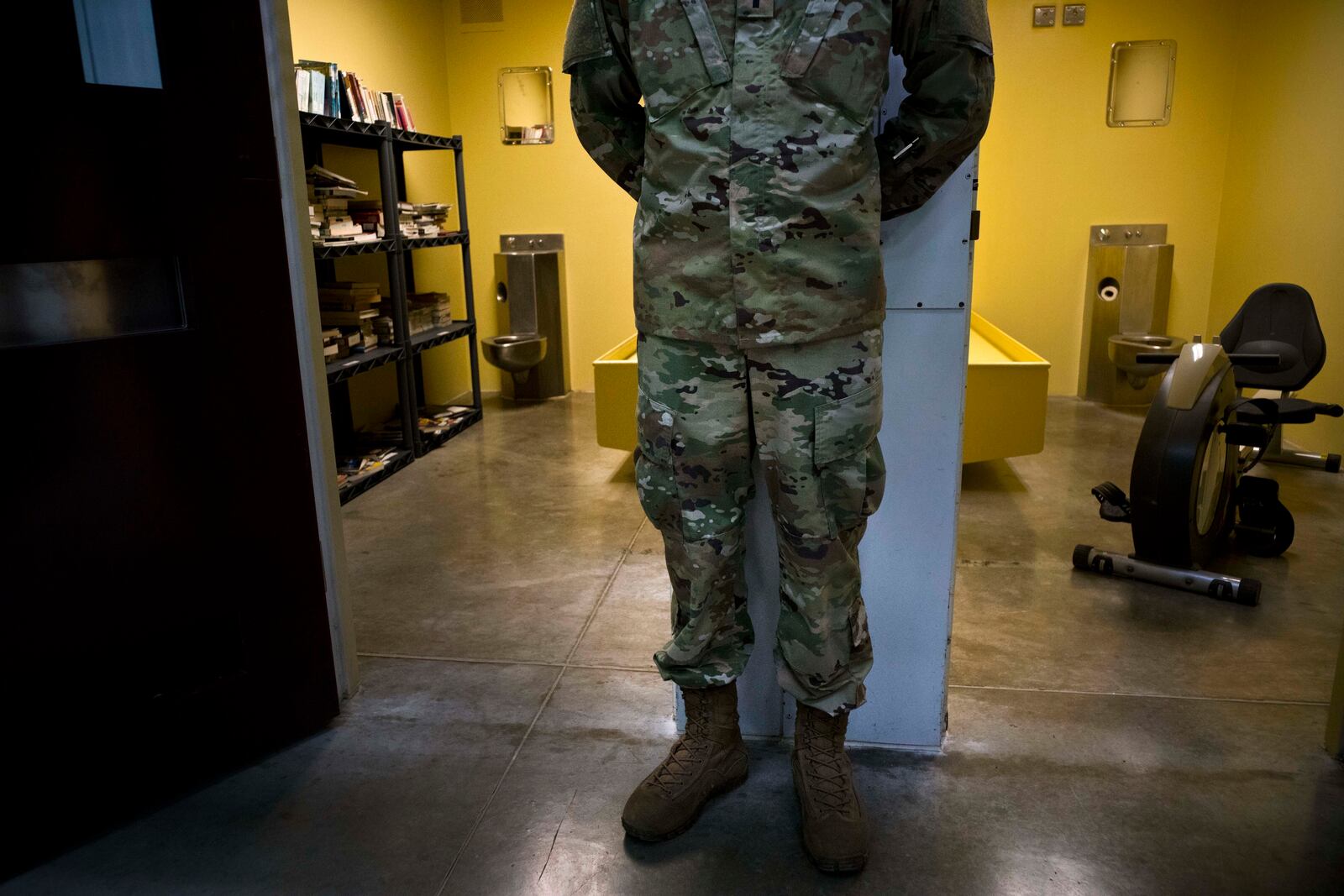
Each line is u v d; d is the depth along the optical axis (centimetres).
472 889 153
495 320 612
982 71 129
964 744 193
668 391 145
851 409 140
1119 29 533
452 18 575
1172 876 153
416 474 418
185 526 174
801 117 127
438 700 217
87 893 154
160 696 175
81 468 158
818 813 159
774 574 183
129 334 163
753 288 133
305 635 198
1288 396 363
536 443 472
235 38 171
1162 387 274
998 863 157
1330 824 166
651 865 158
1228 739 194
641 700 215
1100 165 551
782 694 193
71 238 153
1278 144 468
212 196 170
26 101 145
